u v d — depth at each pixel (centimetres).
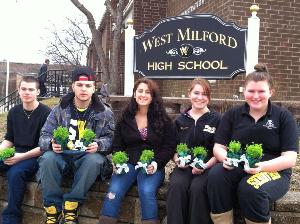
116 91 1065
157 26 604
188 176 329
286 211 321
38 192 391
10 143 416
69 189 379
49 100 1312
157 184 341
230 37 556
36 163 391
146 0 1239
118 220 364
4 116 1088
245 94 317
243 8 788
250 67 545
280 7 812
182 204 318
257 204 287
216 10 848
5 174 413
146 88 354
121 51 1432
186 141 349
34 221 395
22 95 397
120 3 1063
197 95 347
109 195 338
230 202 305
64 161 355
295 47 826
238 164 302
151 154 338
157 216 331
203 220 313
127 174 346
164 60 600
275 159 300
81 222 378
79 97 364
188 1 1034
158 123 351
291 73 827
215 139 331
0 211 414
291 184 386
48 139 361
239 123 323
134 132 356
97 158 351
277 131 312
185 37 583
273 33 815
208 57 570
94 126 371
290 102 558
